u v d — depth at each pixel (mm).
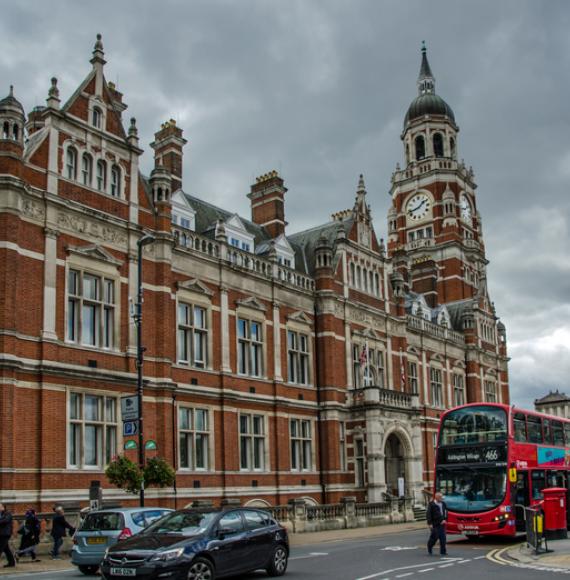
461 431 28719
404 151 82125
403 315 49812
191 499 32219
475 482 27688
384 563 20359
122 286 30766
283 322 40219
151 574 14664
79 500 27219
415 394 46125
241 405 36281
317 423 41469
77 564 19172
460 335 60250
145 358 31109
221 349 35656
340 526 35438
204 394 33969
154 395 31234
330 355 42062
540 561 20281
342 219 49312
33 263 27391
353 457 41969
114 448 29219
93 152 30656
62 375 27422
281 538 18031
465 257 74688
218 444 34531
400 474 46031
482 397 60938
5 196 26562
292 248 46375
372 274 47844
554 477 31016
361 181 48938
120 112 32531
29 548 22297
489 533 26922
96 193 30359
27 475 25812
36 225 27734
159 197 33219
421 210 77000
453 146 80625
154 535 16016
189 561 15133
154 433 30906
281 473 37812
